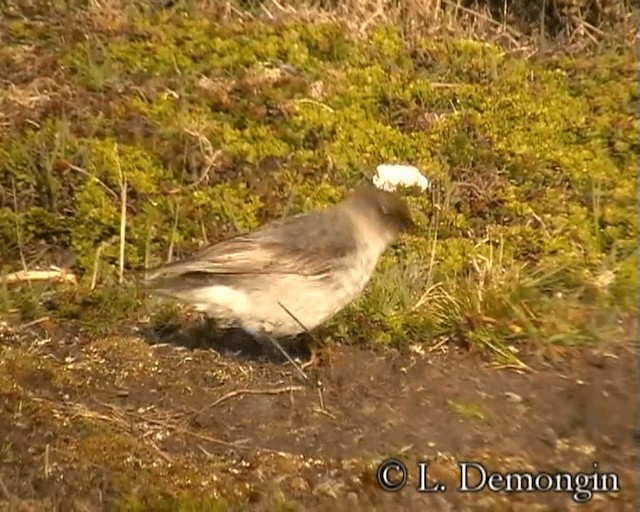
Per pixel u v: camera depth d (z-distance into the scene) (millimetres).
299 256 10984
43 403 10500
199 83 15188
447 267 12672
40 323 11758
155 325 11828
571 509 9695
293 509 9359
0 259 12688
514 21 17078
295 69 15586
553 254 13070
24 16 16516
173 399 10750
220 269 10906
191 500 9297
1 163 13508
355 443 10297
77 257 12727
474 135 14625
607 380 11312
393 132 14492
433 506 9602
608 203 13781
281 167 13992
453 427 10609
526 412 10859
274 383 11078
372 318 11828
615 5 16906
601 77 15781
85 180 13406
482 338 11641
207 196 13461
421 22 16703
